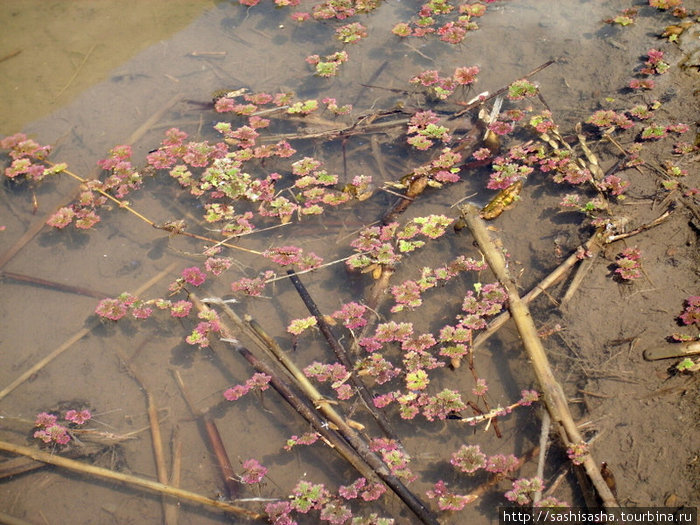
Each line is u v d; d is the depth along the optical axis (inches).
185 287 27.3
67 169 30.3
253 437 24.7
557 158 28.4
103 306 26.8
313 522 23.3
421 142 29.6
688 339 24.4
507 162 28.8
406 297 26.2
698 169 27.7
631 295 25.5
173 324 26.8
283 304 26.8
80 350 26.4
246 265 27.7
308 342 26.0
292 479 24.0
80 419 25.1
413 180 28.7
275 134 30.9
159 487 24.0
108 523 23.8
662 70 30.6
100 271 27.9
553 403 23.8
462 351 25.0
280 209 28.5
